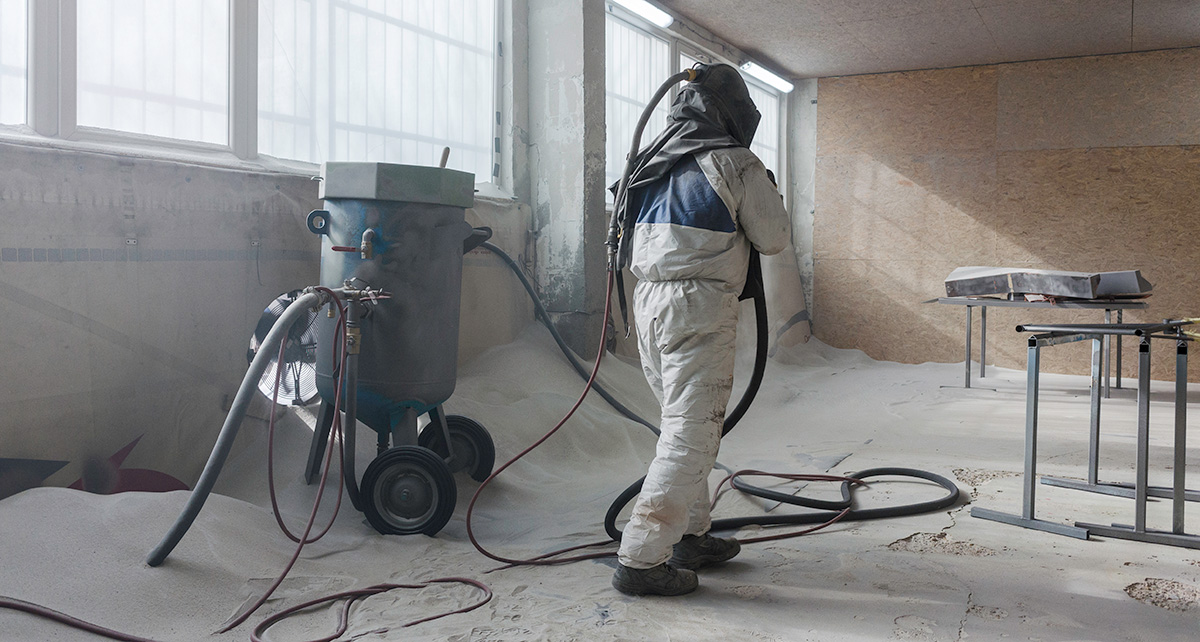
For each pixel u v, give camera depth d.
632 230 2.18
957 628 1.89
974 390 6.24
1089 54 7.28
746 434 4.51
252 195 3.17
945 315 7.94
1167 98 7.04
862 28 6.71
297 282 3.37
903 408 5.42
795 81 8.62
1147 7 5.96
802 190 8.62
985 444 4.17
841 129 8.41
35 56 2.59
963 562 2.36
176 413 2.87
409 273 2.73
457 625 1.91
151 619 1.83
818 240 8.54
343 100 3.84
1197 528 2.65
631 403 4.66
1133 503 2.98
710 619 1.94
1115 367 7.12
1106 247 7.30
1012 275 6.08
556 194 5.01
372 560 2.37
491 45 4.88
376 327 2.71
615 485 3.32
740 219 2.05
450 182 2.80
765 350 2.25
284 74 3.53
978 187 7.79
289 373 2.89
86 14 2.74
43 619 1.71
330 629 1.90
